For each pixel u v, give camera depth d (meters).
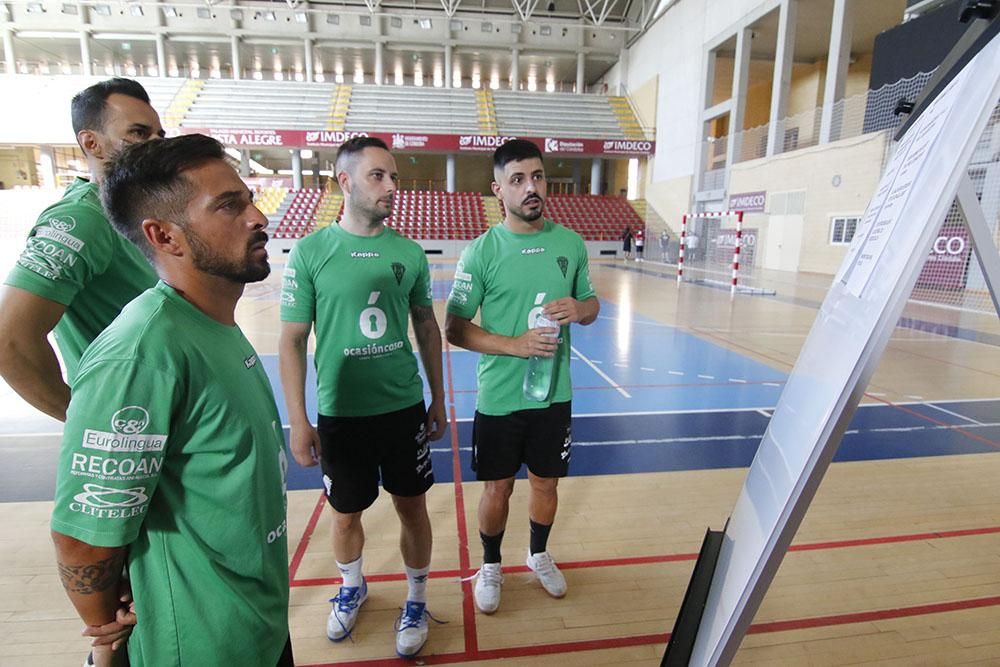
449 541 2.24
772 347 5.70
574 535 2.29
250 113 19.39
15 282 1.06
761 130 13.83
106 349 0.78
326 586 1.96
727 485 2.74
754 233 13.98
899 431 3.37
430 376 1.84
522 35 20.61
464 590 1.94
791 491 0.61
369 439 1.64
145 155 0.82
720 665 0.71
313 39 19.95
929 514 2.43
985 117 0.50
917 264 0.51
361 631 1.74
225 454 0.87
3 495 2.60
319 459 1.66
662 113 18.80
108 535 0.76
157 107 19.12
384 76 23.69
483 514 1.82
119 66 22.73
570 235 1.84
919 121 0.90
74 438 0.75
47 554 2.11
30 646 1.65
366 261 1.58
